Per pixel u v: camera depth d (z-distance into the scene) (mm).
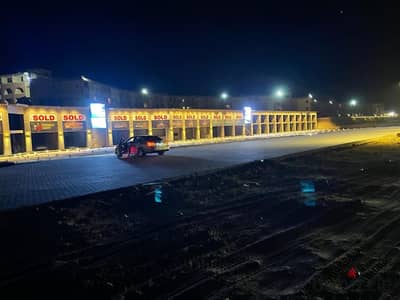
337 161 17375
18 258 5469
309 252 5488
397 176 12812
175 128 48062
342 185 11203
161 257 5422
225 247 5805
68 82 55000
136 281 4641
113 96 63469
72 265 5191
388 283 4391
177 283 4535
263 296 4129
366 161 17281
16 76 53500
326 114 108438
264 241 6051
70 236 6496
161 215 7898
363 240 6004
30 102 48500
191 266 5066
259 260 5223
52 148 38094
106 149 34438
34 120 33312
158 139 22406
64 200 8352
